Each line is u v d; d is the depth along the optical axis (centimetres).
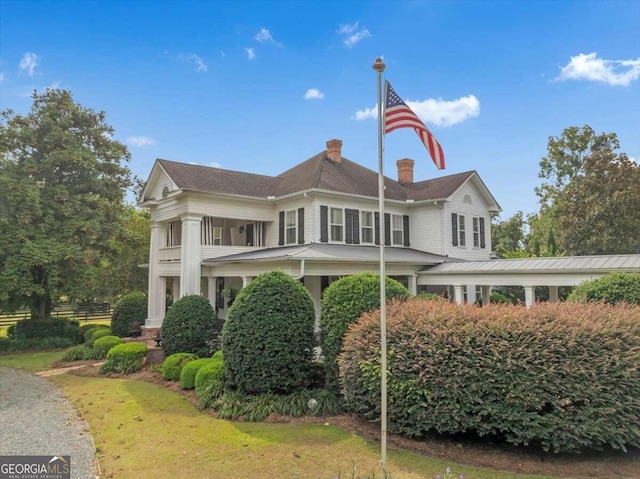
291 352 809
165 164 1834
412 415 595
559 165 3541
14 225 1700
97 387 1048
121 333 1822
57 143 1895
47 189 1841
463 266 1759
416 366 582
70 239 1844
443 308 641
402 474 503
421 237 2125
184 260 1697
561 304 642
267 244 1962
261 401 774
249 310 835
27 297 1861
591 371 518
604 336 533
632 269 1271
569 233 2367
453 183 2133
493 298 2120
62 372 1276
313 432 658
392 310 672
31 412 851
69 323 1928
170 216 1853
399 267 1788
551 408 536
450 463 532
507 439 551
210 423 728
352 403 682
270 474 514
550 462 531
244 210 1870
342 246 1803
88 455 611
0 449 638
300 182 1908
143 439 662
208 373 883
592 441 524
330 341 784
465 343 564
